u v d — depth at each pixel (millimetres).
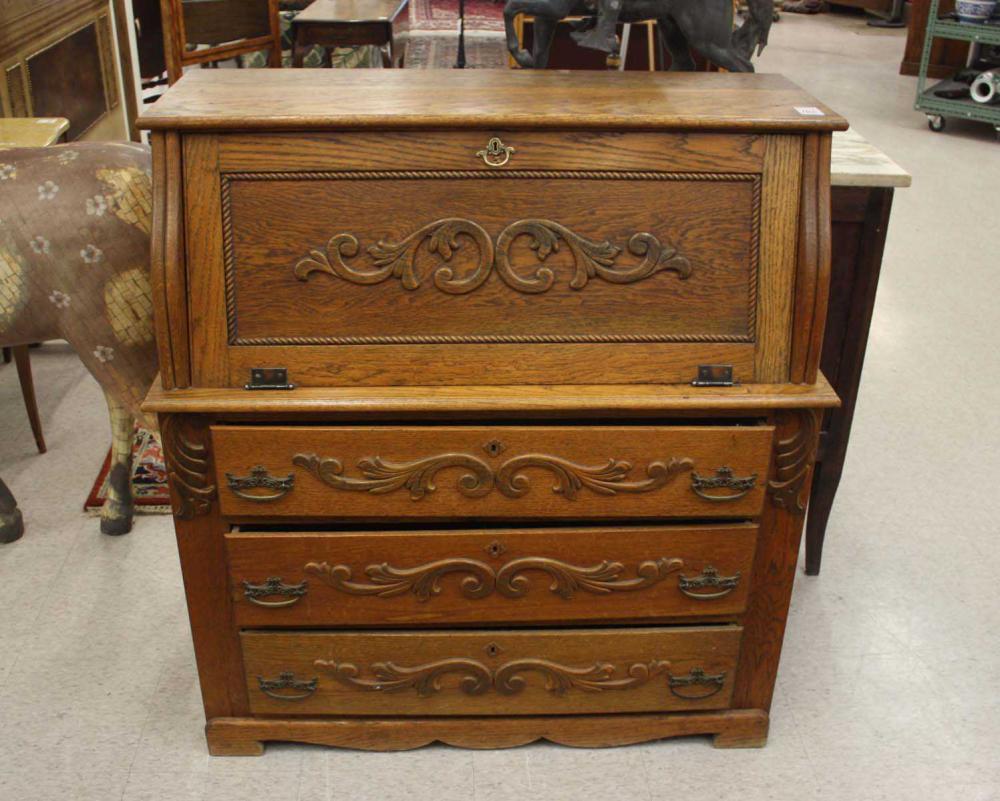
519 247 1632
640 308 1660
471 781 1931
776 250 1643
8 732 2014
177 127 1557
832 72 7352
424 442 1678
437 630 1862
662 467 1716
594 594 1824
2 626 2299
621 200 1623
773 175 1624
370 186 1601
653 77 1884
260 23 4613
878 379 3477
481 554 1774
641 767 1971
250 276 1616
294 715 1954
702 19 1896
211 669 1903
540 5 1891
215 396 1630
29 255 2107
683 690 1938
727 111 1639
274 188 1595
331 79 1816
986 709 2135
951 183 5227
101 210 2096
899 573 2551
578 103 1665
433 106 1626
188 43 4320
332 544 1752
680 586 1823
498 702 1935
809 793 1921
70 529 2645
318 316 1638
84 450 2996
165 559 2541
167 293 1587
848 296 2168
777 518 1806
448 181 1606
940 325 3850
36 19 3570
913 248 4492
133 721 2055
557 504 1741
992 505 2826
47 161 2115
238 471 1691
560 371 1666
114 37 4441
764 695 1987
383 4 5137
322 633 1847
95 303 2154
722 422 1754
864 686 2188
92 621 2324
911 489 2893
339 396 1633
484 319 1653
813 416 1708
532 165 1604
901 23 9047
